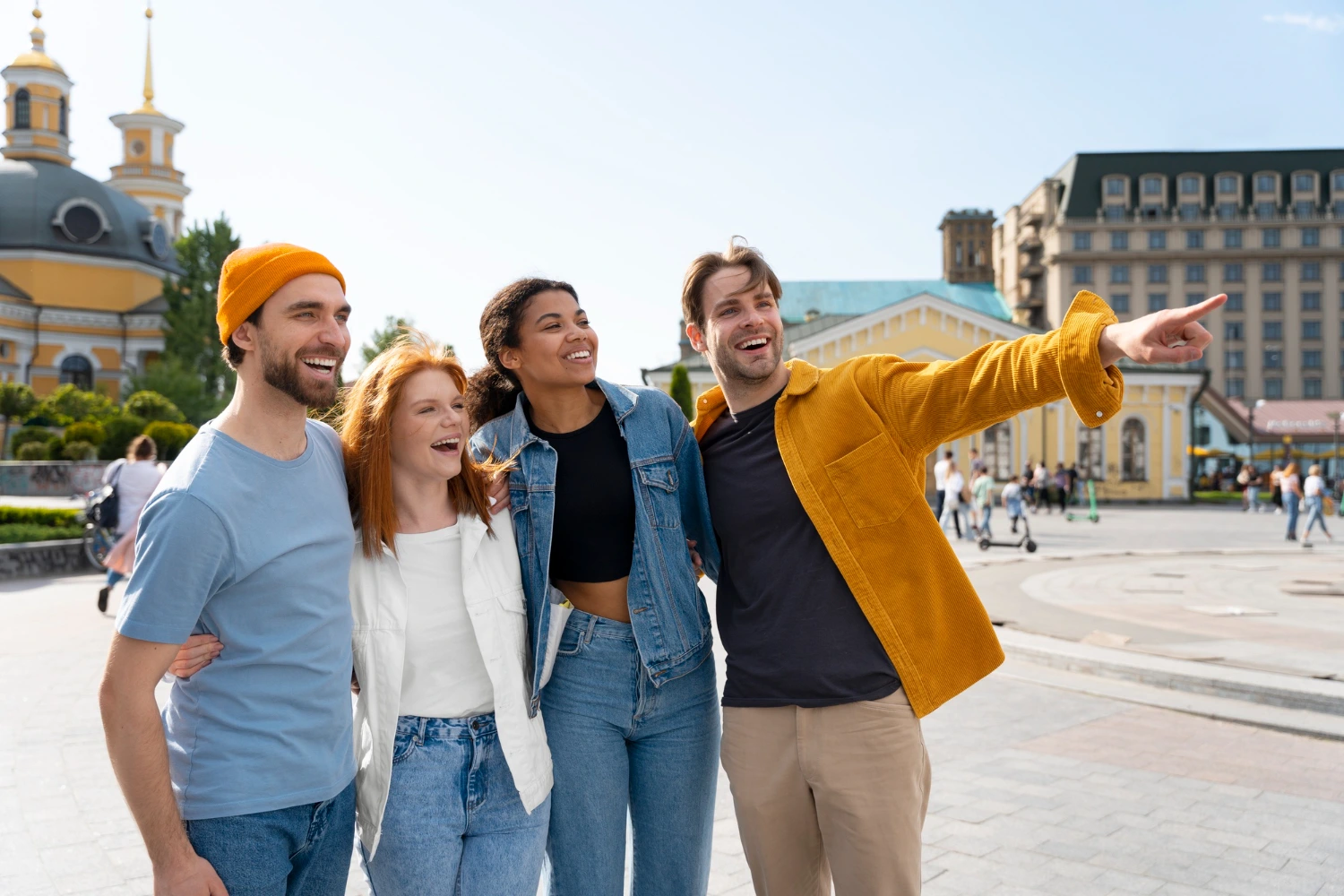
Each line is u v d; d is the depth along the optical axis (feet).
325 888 7.09
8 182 172.14
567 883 8.54
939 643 8.07
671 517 8.80
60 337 167.02
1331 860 12.19
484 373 9.37
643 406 9.02
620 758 8.64
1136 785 15.30
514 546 8.39
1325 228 241.55
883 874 7.84
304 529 6.67
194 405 137.18
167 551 6.04
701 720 8.91
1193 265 241.14
